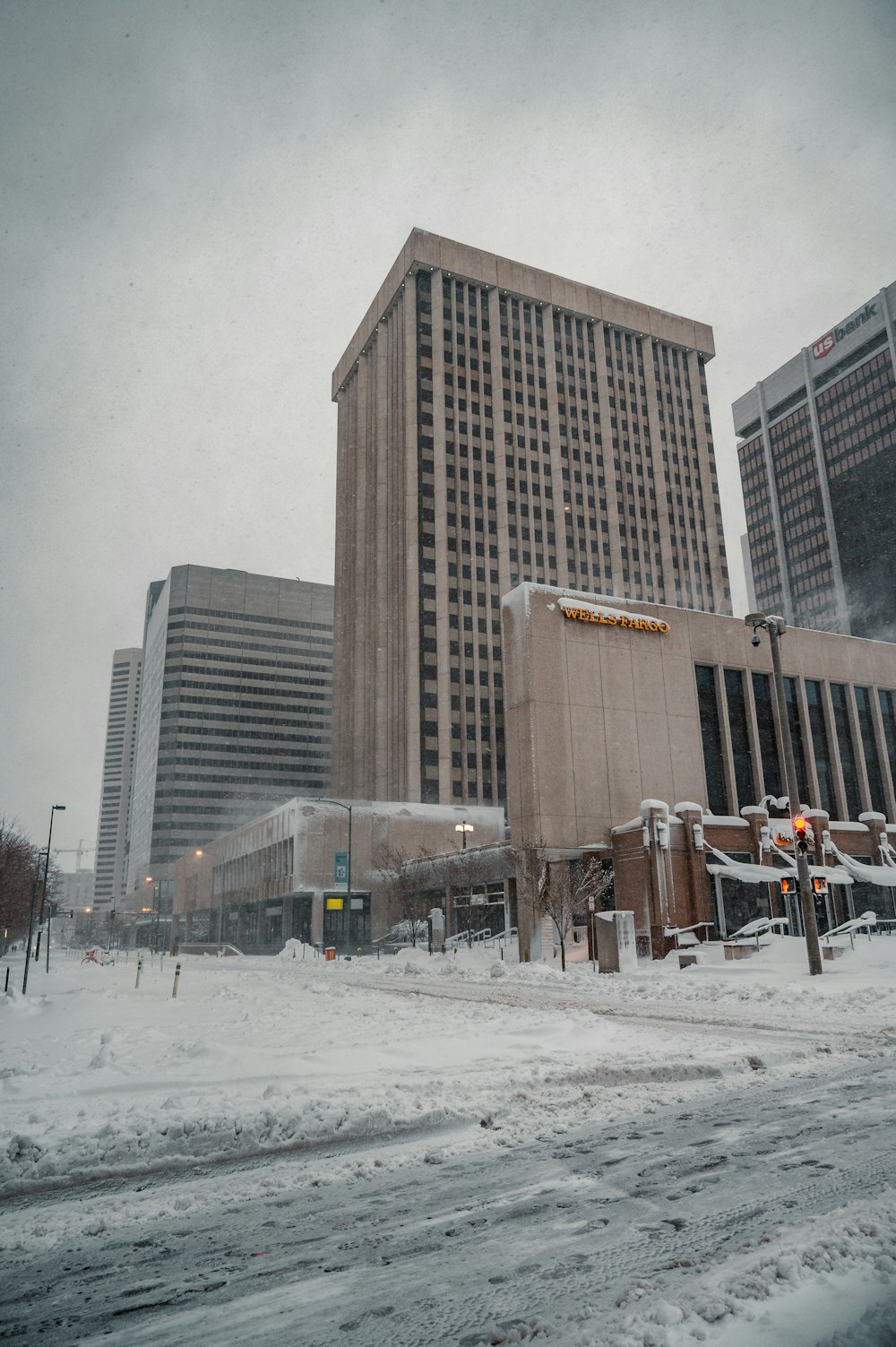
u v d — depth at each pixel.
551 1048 11.30
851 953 26.38
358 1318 4.09
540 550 107.75
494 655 100.88
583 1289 4.27
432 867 62.09
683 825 38.59
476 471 107.44
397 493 106.31
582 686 42.97
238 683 170.00
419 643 97.75
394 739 98.94
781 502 165.88
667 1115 8.02
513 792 42.22
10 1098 8.74
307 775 170.25
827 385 157.88
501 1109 8.25
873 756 51.78
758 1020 14.57
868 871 40.84
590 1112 8.18
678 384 125.25
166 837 158.88
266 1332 4.00
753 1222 5.04
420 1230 5.27
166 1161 6.89
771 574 166.75
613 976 25.27
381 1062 10.27
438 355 109.00
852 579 149.75
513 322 115.31
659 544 116.88
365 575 114.25
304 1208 5.79
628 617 44.62
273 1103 7.92
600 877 38.25
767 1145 6.81
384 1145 7.29
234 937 99.19
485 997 20.12
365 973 34.56
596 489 114.06
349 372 128.62
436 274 111.44
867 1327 3.59
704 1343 3.54
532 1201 5.70
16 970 42.50
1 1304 4.44
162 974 36.75
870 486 148.38
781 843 40.88
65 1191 6.37
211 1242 5.23
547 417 113.88
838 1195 5.50
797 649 50.03
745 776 46.75
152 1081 9.24
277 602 176.38
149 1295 4.48
